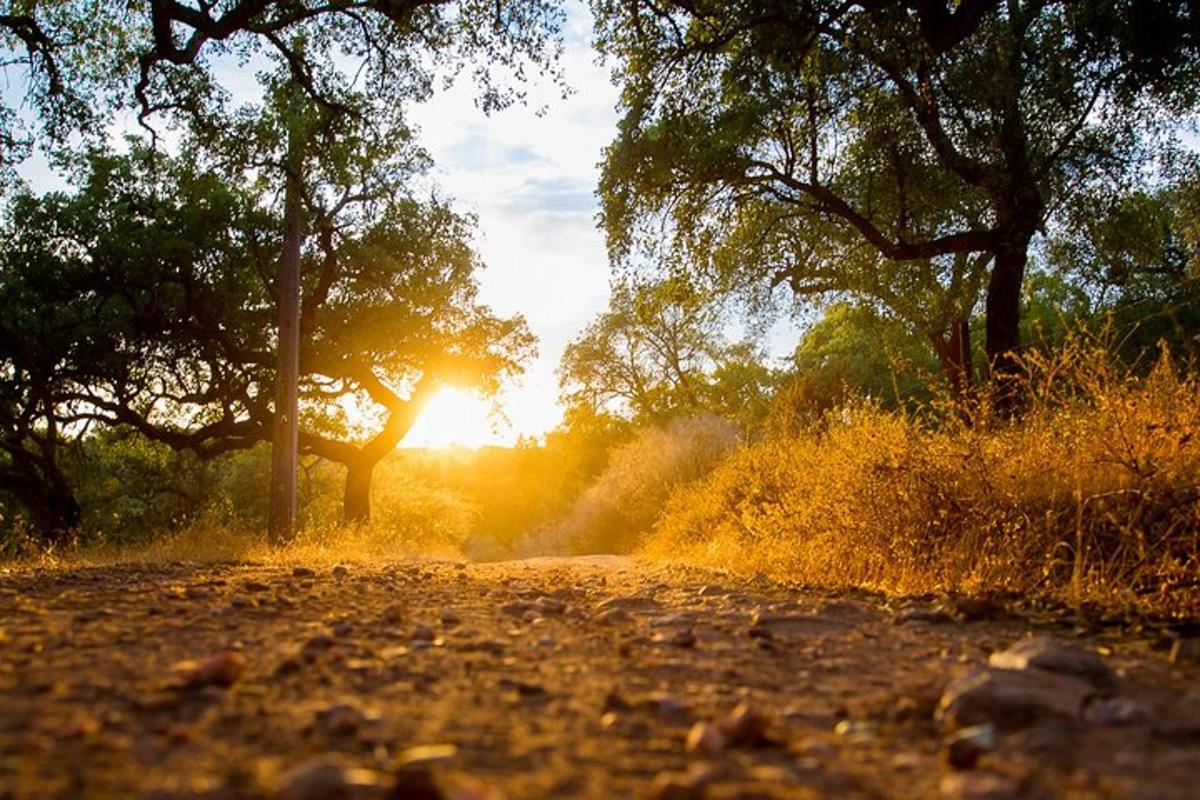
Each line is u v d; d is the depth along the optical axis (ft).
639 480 77.82
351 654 11.27
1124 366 20.57
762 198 60.49
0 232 68.39
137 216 70.69
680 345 142.72
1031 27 51.60
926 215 59.82
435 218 81.05
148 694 8.51
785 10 38.99
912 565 19.93
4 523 75.56
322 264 78.64
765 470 48.42
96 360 70.79
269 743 6.90
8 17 49.83
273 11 51.13
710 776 6.13
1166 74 48.37
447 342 84.48
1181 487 16.84
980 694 8.14
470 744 7.08
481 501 229.66
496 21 47.98
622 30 46.70
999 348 49.49
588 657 11.64
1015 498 19.26
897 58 42.98
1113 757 6.84
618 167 54.24
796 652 12.14
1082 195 54.90
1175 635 12.56
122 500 94.27
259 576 24.50
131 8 51.19
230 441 78.23
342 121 59.11
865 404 33.60
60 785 5.64
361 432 93.20
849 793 6.03
